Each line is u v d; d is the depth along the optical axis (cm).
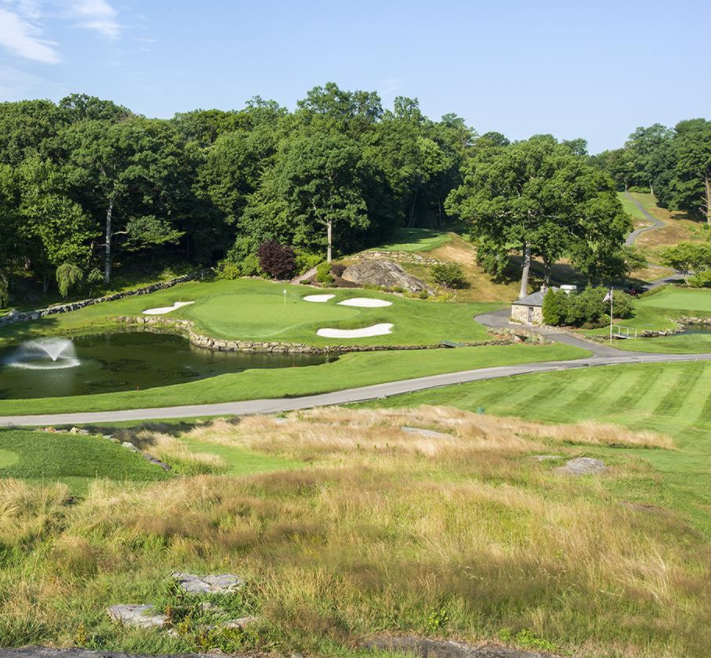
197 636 835
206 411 3569
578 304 6925
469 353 5512
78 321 6875
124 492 1620
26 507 1434
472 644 884
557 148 9388
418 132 12681
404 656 818
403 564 1148
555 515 1516
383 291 8238
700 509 1683
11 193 7681
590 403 3884
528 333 6519
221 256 10281
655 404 3853
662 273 10888
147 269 9294
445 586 1048
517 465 2186
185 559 1206
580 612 988
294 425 3042
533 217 8169
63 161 9138
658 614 1009
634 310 7819
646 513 1588
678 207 15400
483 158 13000
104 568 1140
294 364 5400
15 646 802
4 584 1033
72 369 4956
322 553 1222
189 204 9481
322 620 909
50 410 3456
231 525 1409
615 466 2184
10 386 4375
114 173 8700
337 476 1928
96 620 888
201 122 14400
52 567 1128
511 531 1402
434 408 3559
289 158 9412
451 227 13612
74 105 12650
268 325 6600
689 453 2597
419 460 2286
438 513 1509
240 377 4550
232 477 1900
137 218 9025
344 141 9556
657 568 1166
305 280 8694
